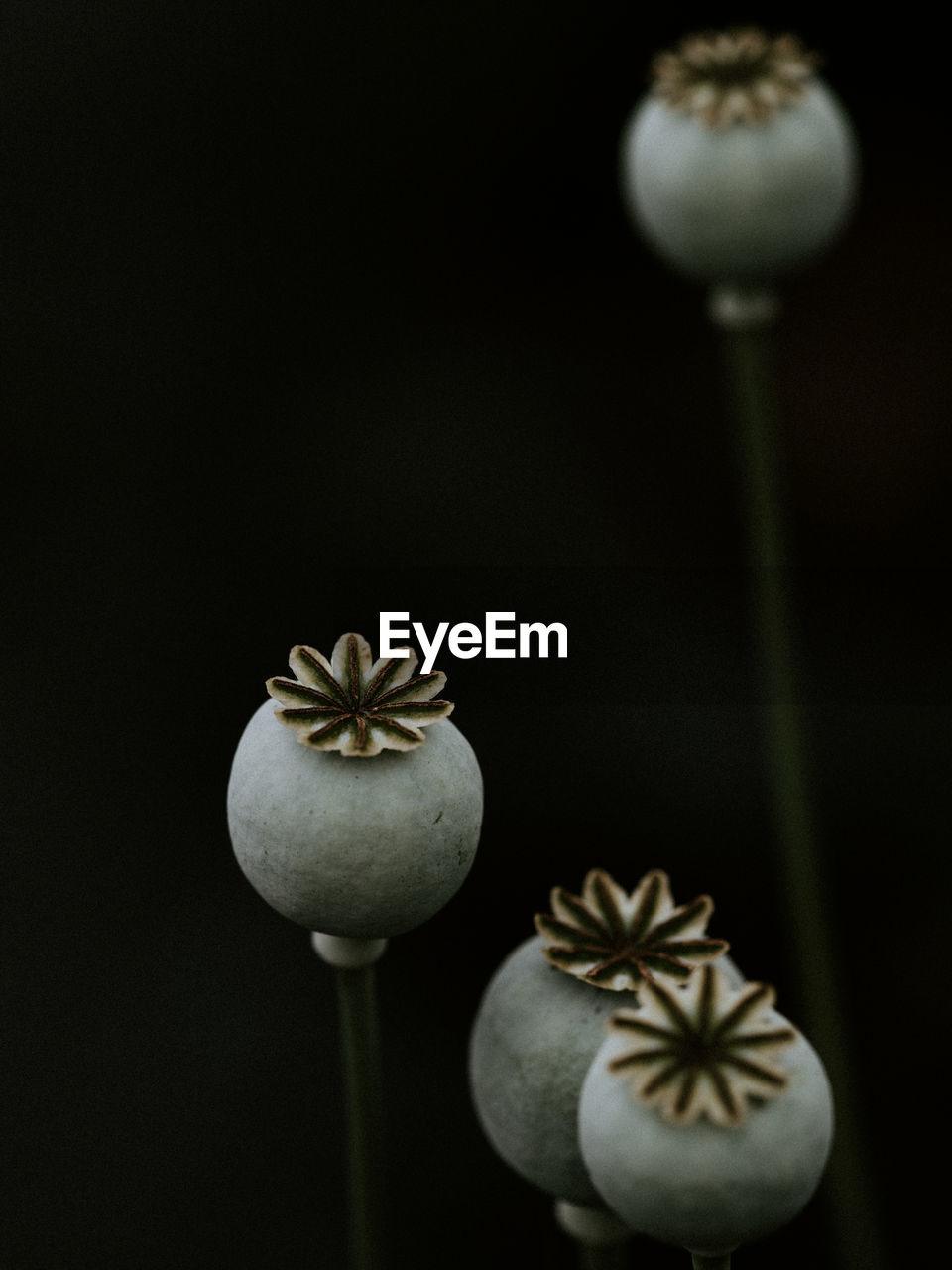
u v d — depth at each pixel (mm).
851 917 1046
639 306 1263
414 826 496
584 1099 477
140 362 1211
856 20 1301
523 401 1212
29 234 1249
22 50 1292
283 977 970
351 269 1262
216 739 1038
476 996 970
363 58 1312
